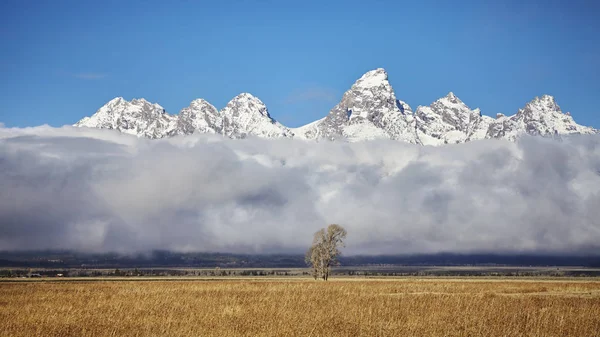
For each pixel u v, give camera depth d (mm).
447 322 69562
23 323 70562
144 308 85938
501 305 88375
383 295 111000
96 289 137875
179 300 99500
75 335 63531
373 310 80750
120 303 94125
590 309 83562
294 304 90375
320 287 143250
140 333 63531
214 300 99188
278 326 66062
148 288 142875
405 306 86812
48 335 63562
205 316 73375
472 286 155375
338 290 127875
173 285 164625
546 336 62375
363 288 137625
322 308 84250
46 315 77875
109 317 75812
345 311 80438
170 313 78688
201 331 63844
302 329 64188
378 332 63219
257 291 124625
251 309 82625
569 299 99125
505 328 65688
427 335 61812
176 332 63625
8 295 114438
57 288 144875
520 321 70062
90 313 80688
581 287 145250
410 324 68000
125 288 143000
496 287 148000
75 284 177250
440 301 94188
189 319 71562
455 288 143250
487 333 62938
